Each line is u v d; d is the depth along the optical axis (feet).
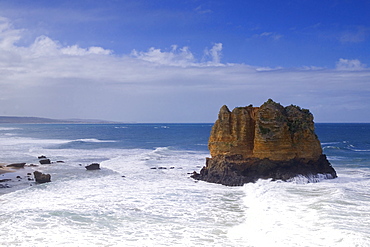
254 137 101.81
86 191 88.43
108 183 100.83
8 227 56.70
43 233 53.88
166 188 92.02
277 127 98.43
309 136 100.83
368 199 70.23
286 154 98.02
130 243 49.80
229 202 75.25
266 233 51.93
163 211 67.77
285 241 48.03
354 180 98.58
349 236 47.78
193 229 56.34
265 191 81.51
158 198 79.36
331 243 46.37
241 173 99.40
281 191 80.43
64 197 81.05
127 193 85.30
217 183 98.99
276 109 100.32
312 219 56.70
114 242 50.21
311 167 100.63
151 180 106.22
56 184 99.04
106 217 63.26
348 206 64.34
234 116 104.22
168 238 51.93
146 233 54.24
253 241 50.08
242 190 88.58
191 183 100.37
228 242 49.96
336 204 65.92
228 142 103.60
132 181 104.42
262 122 100.01
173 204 73.61
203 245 48.85
